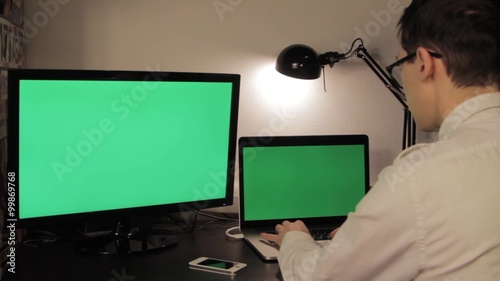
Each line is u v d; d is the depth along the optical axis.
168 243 1.48
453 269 0.79
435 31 0.85
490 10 0.82
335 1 1.75
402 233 0.81
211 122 1.50
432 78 0.88
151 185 1.44
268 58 1.74
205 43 1.71
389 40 1.78
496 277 0.78
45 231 1.55
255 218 1.59
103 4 1.64
